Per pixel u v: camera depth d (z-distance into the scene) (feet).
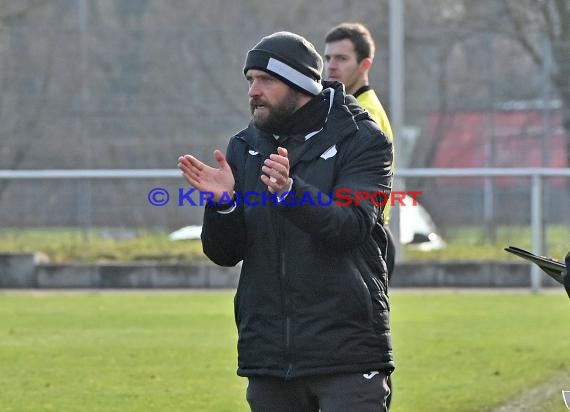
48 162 225.76
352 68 78.74
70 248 194.70
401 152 199.31
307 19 238.07
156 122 228.43
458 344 118.11
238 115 230.27
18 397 91.97
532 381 97.91
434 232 197.06
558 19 236.02
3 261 181.68
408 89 240.73
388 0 239.09
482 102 238.07
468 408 87.92
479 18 241.55
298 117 53.26
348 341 52.44
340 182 52.70
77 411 86.89
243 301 54.19
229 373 102.32
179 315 142.10
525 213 198.59
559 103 232.32
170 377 100.37
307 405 54.39
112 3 235.81
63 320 137.39
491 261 180.96
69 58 226.99
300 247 52.49
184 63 230.07
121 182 196.75
